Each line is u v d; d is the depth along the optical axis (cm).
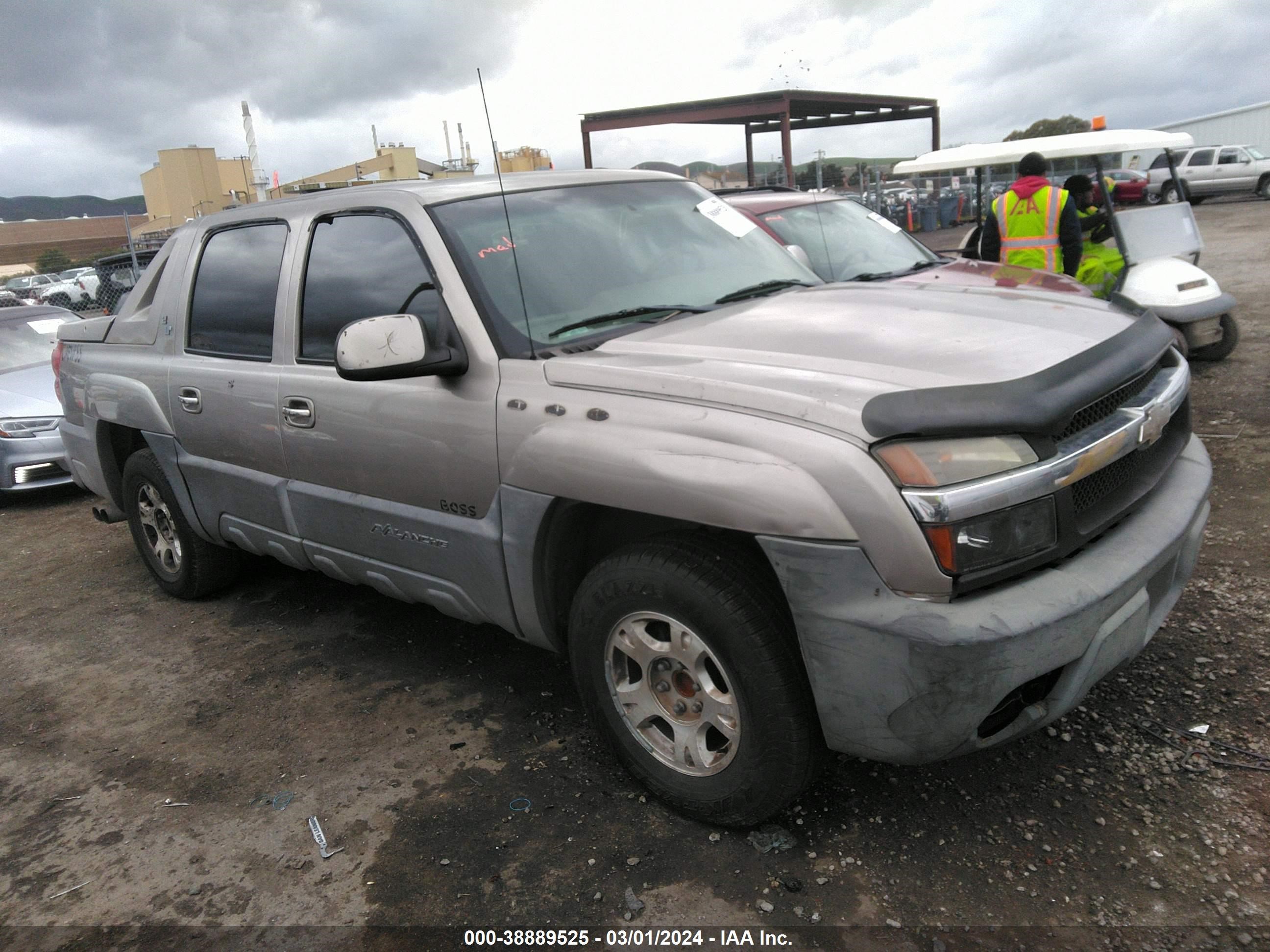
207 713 353
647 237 338
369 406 308
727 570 229
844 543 208
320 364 332
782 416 220
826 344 256
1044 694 225
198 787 303
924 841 241
